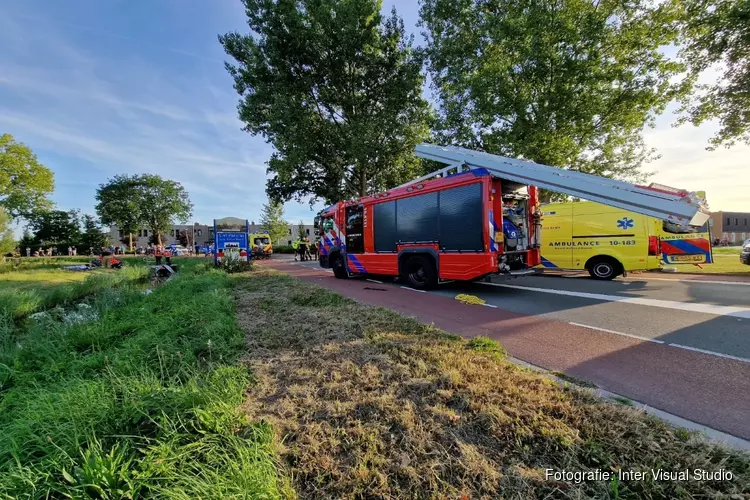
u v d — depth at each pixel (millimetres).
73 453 2053
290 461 2176
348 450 2264
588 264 11039
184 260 24812
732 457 2098
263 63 20047
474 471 2049
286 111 18969
